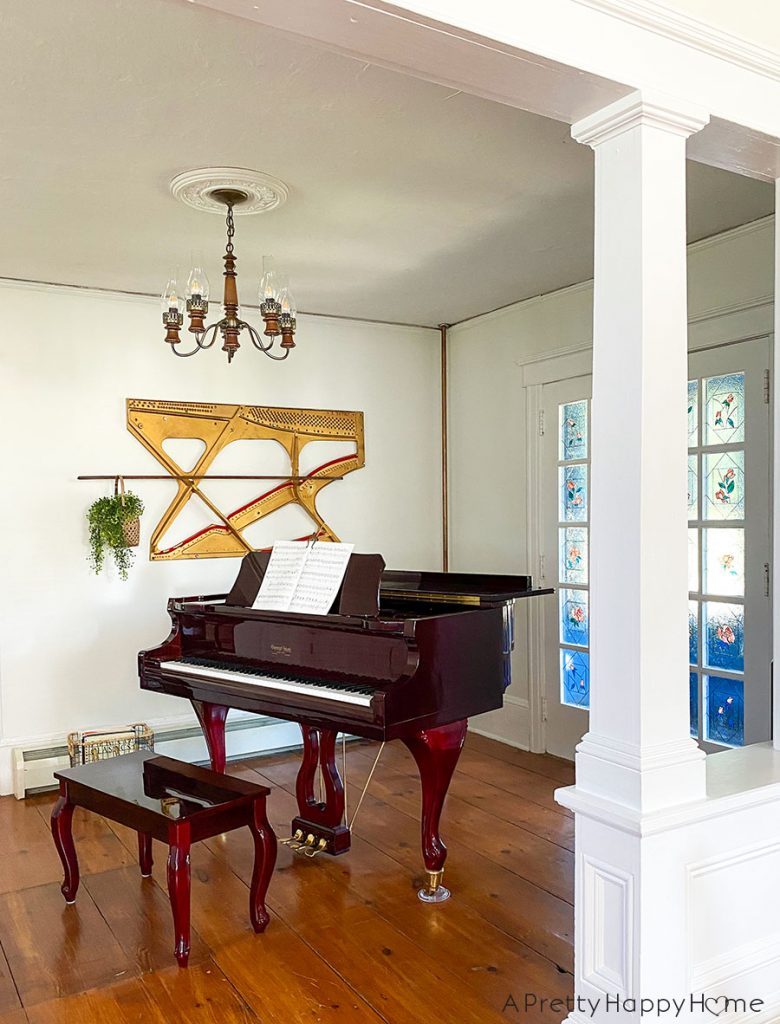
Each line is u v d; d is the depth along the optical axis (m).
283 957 2.66
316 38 1.66
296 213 3.44
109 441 4.60
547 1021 2.30
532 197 3.30
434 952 2.67
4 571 4.35
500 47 1.70
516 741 5.10
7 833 3.79
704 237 3.85
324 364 5.25
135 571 4.67
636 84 1.89
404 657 2.99
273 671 3.39
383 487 5.46
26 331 4.41
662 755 1.95
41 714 4.43
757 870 2.14
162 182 3.11
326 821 3.50
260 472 5.02
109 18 2.07
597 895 2.03
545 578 4.89
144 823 2.69
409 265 4.19
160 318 4.74
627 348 1.97
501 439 5.19
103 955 2.68
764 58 2.11
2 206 3.32
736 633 3.78
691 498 4.00
